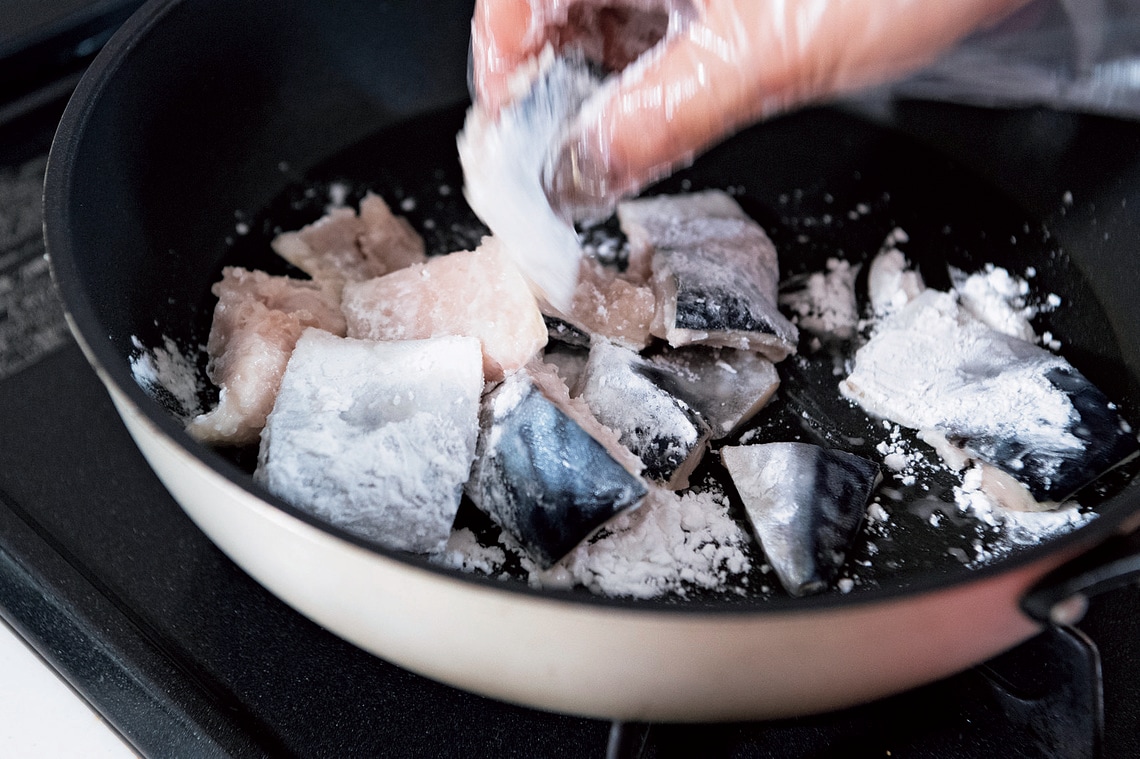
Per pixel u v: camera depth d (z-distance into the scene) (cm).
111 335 33
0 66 42
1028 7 36
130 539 34
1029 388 35
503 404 33
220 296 37
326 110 41
